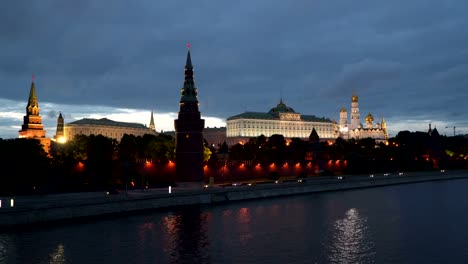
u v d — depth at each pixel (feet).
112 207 280.31
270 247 209.46
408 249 206.80
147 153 497.87
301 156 624.18
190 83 407.23
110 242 212.64
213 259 188.85
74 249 199.21
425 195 419.74
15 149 332.19
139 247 205.67
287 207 334.65
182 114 399.03
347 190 473.67
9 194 313.32
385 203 360.69
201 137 404.16
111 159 429.38
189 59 412.36
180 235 231.30
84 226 245.45
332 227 257.14
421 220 280.72
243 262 184.85
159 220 269.03
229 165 478.18
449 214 303.68
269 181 477.77
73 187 346.95
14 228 231.50
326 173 582.35
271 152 625.82
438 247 210.59
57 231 230.89
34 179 333.62
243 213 303.07
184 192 333.01
